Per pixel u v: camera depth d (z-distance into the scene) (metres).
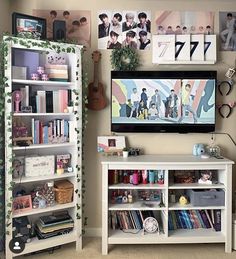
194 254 2.59
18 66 2.53
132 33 2.92
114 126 2.85
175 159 2.69
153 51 2.80
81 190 2.69
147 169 2.61
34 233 2.62
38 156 2.58
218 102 2.96
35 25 2.55
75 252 2.62
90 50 2.91
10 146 2.34
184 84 2.83
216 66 2.95
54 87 2.79
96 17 2.90
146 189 2.76
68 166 2.74
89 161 2.96
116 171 2.73
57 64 2.71
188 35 2.78
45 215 2.76
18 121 2.61
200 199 2.65
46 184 2.68
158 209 2.61
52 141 2.64
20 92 2.46
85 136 2.94
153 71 2.82
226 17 2.92
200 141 2.98
